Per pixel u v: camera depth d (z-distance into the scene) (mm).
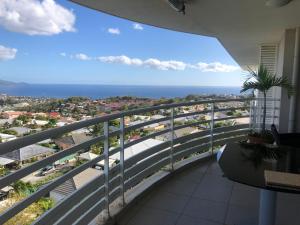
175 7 3197
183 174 3664
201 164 4121
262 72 4586
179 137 3760
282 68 5047
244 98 5074
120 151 2484
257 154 2209
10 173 1256
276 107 5168
